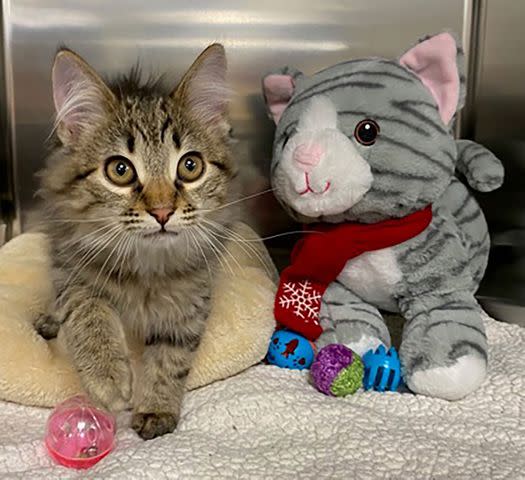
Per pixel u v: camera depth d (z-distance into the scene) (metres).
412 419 0.37
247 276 0.45
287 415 0.36
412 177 0.39
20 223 0.58
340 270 0.42
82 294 0.39
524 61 0.55
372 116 0.39
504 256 0.55
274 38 0.55
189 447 0.33
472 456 0.33
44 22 0.55
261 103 0.56
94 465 0.32
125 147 0.36
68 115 0.37
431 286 0.41
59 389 0.38
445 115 0.40
